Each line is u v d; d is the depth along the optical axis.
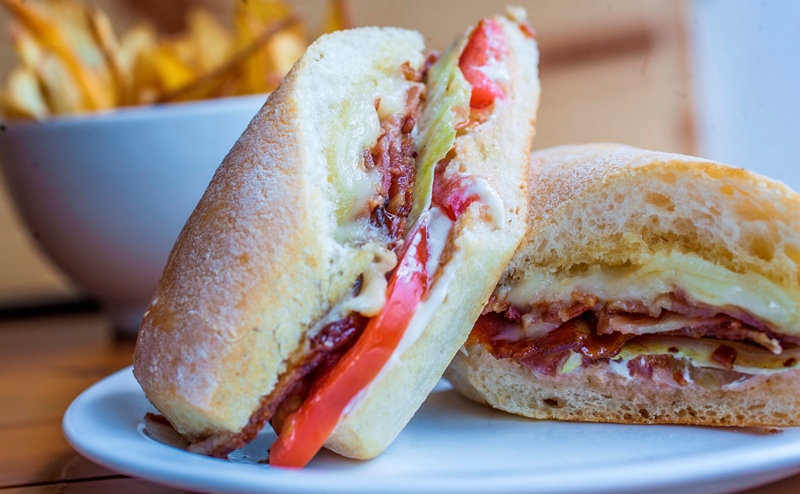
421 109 0.31
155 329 0.26
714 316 0.29
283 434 0.26
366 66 0.30
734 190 0.28
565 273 0.30
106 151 0.40
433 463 0.26
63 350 0.43
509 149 0.30
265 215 0.26
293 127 0.27
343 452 0.27
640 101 0.74
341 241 0.27
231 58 0.41
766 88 0.77
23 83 0.41
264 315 0.25
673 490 0.23
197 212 0.27
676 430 0.29
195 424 0.26
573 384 0.30
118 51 0.42
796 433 0.28
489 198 0.28
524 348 0.30
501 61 0.32
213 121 0.40
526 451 0.27
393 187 0.28
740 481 0.23
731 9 0.77
